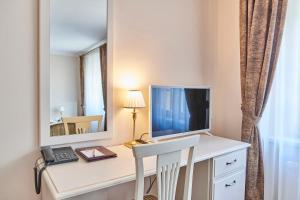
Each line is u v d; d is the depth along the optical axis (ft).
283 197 6.60
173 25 7.14
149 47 6.59
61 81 5.16
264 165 6.88
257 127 6.74
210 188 5.63
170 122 6.29
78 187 3.65
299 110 6.28
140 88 6.44
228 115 8.05
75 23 5.29
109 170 4.34
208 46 8.16
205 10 8.01
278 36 6.33
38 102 4.95
